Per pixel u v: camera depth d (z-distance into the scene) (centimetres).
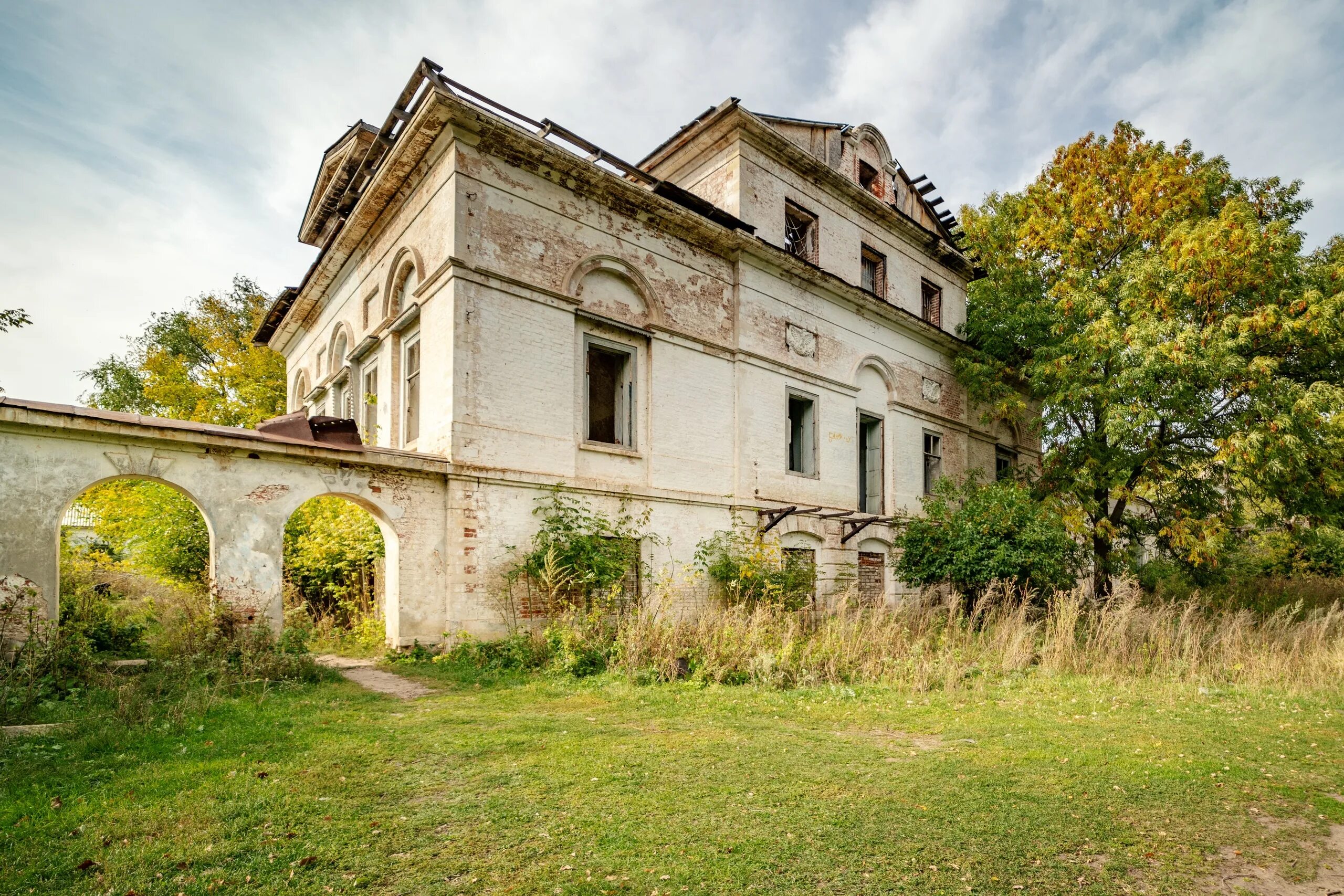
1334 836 454
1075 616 1157
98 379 3244
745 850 406
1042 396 2016
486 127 1155
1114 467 1694
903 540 1734
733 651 979
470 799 475
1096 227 1794
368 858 388
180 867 371
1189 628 1129
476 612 1103
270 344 2364
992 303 1961
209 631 884
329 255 1667
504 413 1169
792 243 1777
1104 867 402
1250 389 1465
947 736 683
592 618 1073
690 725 702
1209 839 443
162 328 3256
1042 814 471
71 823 416
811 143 1839
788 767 560
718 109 1573
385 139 1280
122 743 563
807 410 1717
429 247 1219
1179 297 1530
